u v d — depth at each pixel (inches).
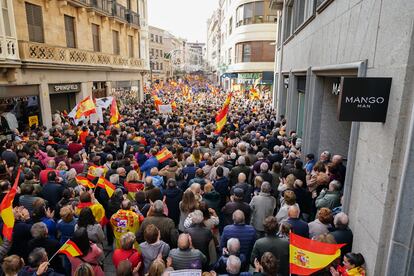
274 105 941.8
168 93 1466.5
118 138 426.9
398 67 143.2
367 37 186.7
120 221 191.3
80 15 759.7
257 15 1448.1
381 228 150.5
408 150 131.5
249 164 292.8
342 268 157.2
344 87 154.9
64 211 185.8
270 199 215.5
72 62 700.7
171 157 315.9
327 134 352.2
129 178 248.5
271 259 134.4
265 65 1465.3
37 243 163.3
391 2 153.1
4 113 513.3
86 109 466.0
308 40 391.2
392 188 146.1
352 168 202.7
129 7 1117.7
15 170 267.9
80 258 153.9
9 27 502.9
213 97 1300.4
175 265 151.1
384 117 154.2
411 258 136.7
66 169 285.4
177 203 226.5
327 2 281.9
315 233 179.5
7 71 510.3
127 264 137.3
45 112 614.5
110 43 941.2
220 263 156.6
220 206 252.2
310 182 257.3
